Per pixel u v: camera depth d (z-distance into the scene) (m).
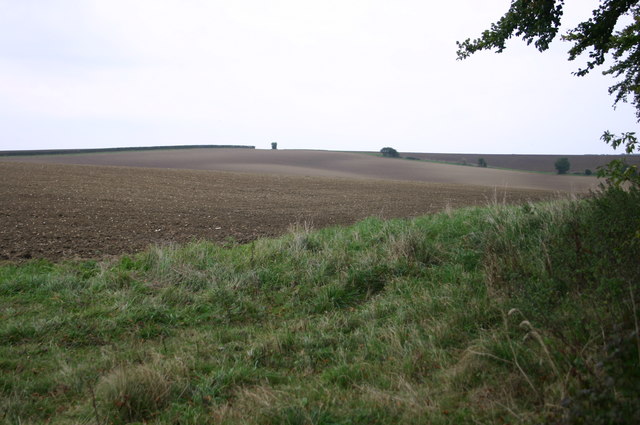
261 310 5.75
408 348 4.14
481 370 3.46
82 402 3.50
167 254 7.41
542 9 6.18
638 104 5.84
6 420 3.19
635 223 4.17
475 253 6.80
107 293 5.98
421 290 5.85
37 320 5.07
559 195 9.04
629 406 2.40
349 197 22.03
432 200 20.97
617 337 2.81
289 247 7.95
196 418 3.19
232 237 9.89
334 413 3.14
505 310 4.41
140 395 3.40
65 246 8.54
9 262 7.18
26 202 14.16
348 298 6.09
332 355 4.36
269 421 3.06
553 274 4.53
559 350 3.22
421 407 3.04
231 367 4.10
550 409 2.73
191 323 5.33
